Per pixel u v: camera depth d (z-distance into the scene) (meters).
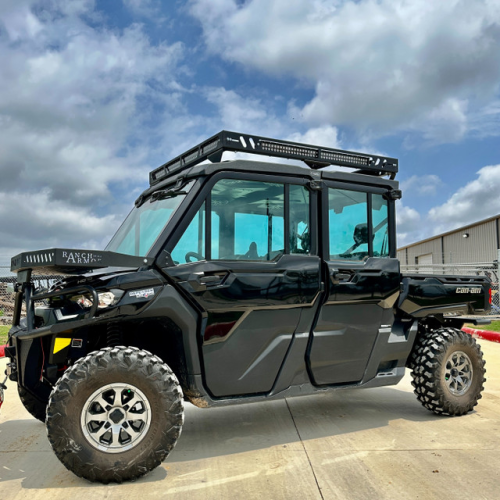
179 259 3.50
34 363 3.78
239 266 3.68
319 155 4.29
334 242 4.16
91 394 3.07
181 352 3.56
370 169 4.57
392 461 3.44
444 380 4.54
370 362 4.34
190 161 4.28
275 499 2.86
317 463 3.42
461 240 32.47
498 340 10.25
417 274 4.77
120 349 3.20
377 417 4.61
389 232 4.53
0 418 4.72
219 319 3.59
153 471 3.30
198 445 3.86
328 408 4.96
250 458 3.54
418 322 4.89
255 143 3.99
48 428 3.01
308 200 4.09
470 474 3.21
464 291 4.97
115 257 3.24
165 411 3.16
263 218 3.86
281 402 5.24
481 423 4.39
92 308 3.18
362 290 4.18
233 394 3.72
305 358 4.00
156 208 3.89
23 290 3.61
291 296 3.85
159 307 3.37
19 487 3.07
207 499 2.87
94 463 3.03
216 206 3.68
